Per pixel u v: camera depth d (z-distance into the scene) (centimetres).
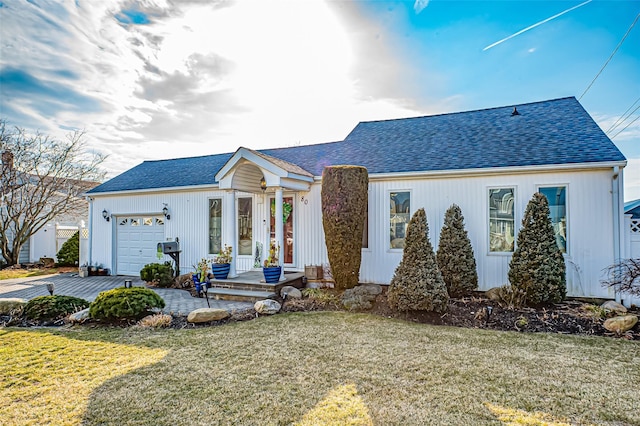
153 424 355
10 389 434
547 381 448
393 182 1021
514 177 900
